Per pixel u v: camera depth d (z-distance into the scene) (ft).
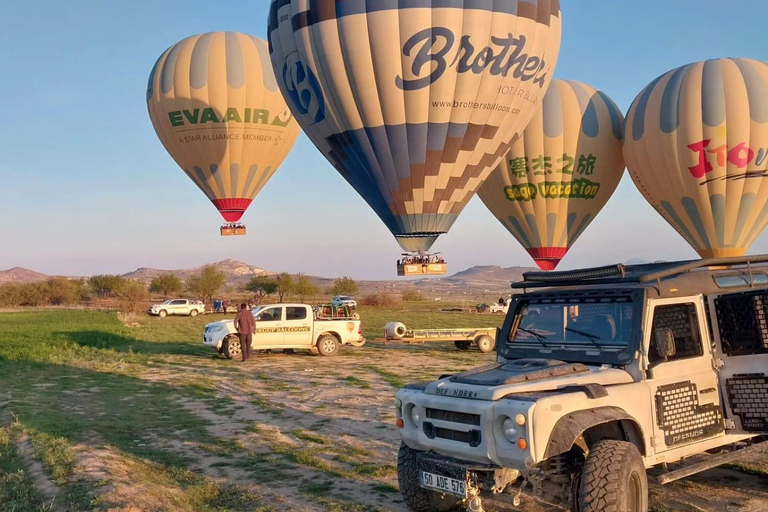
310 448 31.12
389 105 62.08
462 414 18.48
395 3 60.18
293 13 64.28
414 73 60.90
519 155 90.38
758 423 21.49
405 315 171.63
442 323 134.82
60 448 29.43
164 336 107.14
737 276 23.06
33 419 37.14
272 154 103.45
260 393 48.75
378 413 40.04
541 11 65.21
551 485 19.29
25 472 26.73
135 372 61.57
